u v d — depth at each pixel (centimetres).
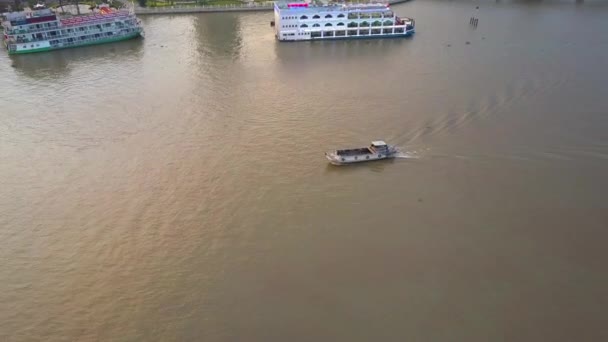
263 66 16850
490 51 17638
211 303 6919
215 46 19700
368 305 6825
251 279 7300
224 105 13262
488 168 9775
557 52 16962
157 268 7575
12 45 19050
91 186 9675
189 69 16662
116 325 6650
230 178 9750
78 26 19838
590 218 8344
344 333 6412
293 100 13462
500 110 12194
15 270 7650
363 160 10094
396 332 6431
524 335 6362
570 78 14238
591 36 18938
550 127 11238
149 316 6769
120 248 8006
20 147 11338
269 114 12550
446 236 8056
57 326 6669
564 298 6881
